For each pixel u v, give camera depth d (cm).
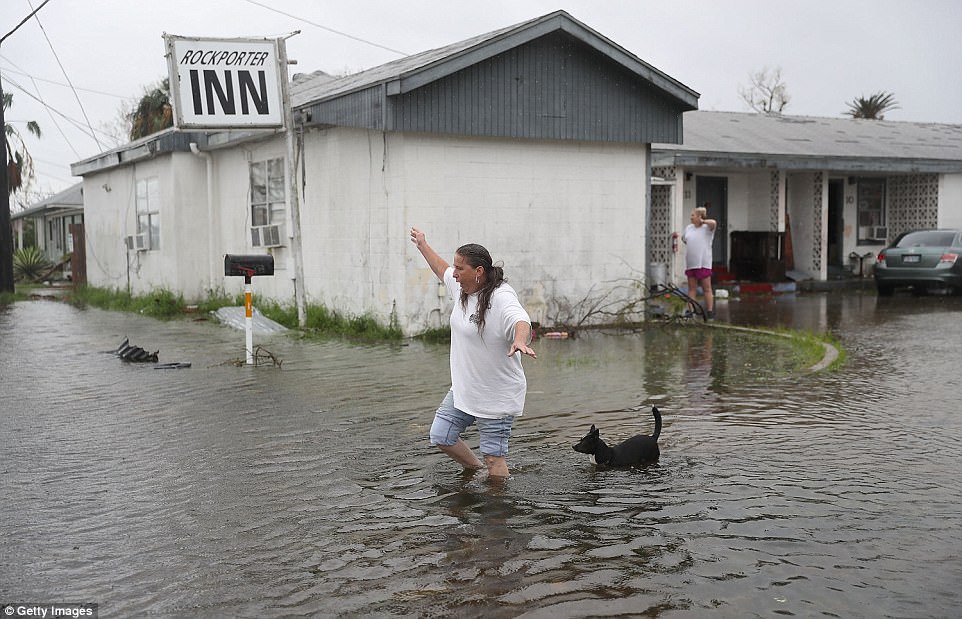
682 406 804
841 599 399
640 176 1423
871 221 2436
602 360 1069
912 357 1083
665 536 475
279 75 1293
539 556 449
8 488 567
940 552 452
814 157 2028
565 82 1314
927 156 2228
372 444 671
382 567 436
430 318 1264
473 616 384
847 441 674
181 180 1736
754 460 621
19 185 3372
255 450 656
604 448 596
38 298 2219
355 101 1235
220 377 963
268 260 1058
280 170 1516
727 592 407
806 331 1305
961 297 1936
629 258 1423
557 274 1359
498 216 1302
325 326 1358
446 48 1454
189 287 1761
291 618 383
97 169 2131
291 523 499
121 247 2083
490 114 1254
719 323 1433
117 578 425
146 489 564
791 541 468
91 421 757
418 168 1230
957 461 618
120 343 1262
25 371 1019
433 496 545
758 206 2166
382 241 1265
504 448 571
